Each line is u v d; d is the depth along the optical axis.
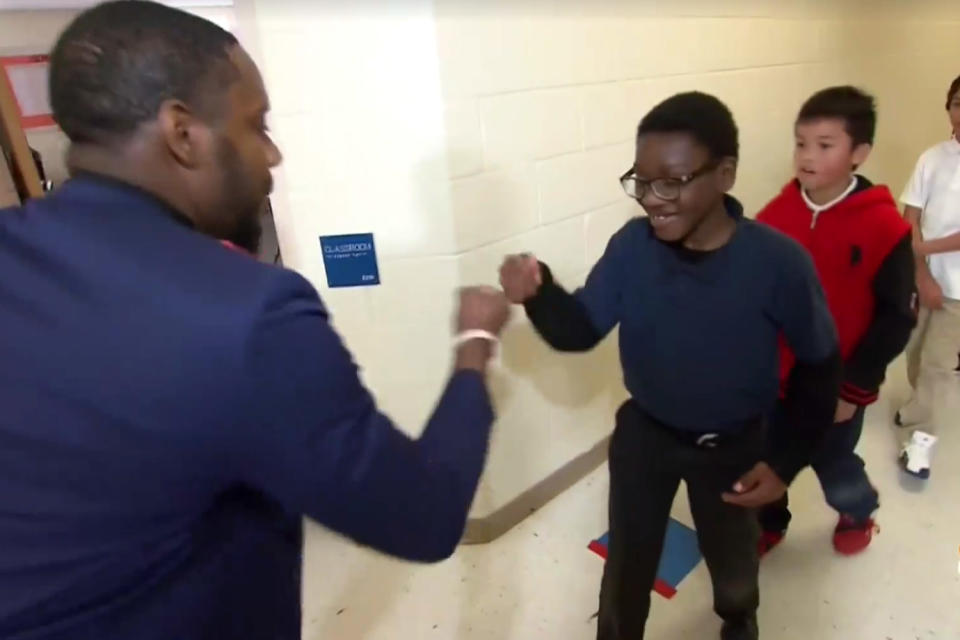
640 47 1.79
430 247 1.56
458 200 1.52
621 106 1.79
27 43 1.63
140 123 0.55
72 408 0.50
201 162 0.58
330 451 0.53
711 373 1.05
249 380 0.49
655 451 1.16
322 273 1.61
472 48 1.44
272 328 0.50
